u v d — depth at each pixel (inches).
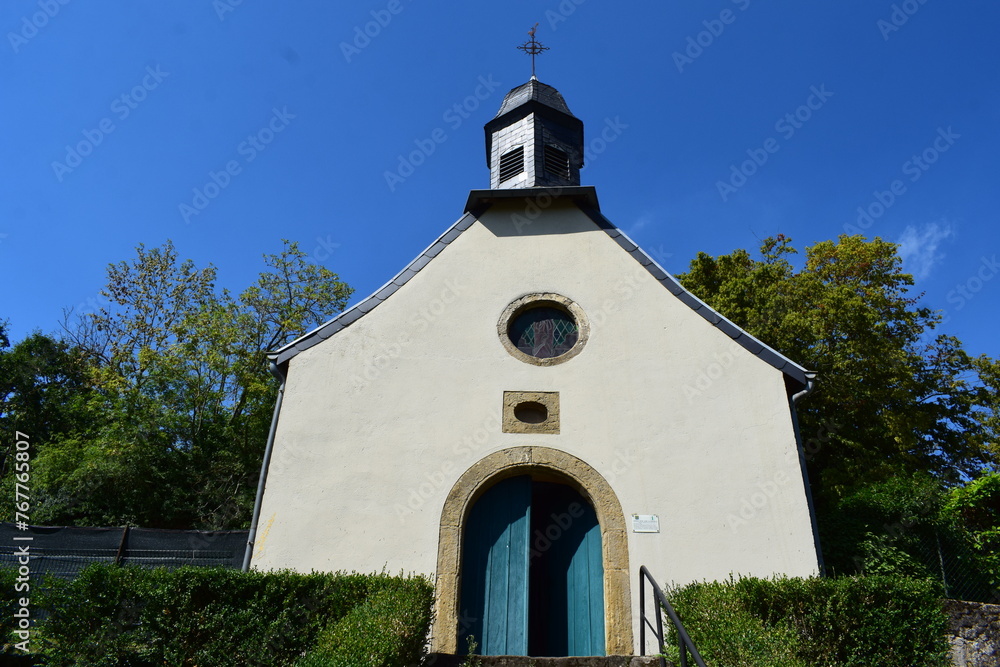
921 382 729.0
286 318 949.2
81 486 681.6
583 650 304.2
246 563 295.4
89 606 235.8
